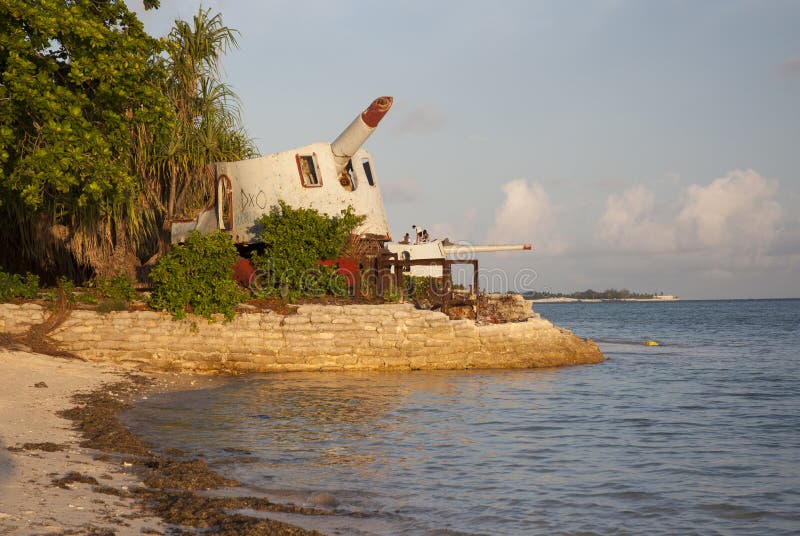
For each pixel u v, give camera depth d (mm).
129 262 29156
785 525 9406
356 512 9227
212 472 10617
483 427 15789
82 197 20500
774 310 166000
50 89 19766
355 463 11930
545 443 14391
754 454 13695
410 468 11797
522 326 27578
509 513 9609
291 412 16484
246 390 19781
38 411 13523
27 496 8133
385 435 14375
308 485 10406
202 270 23016
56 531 7000
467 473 11648
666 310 181875
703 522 9500
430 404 18359
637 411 18781
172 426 14328
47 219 26609
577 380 24719
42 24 19016
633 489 11016
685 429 16359
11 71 19078
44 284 28406
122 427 12797
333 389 20234
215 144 30047
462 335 25547
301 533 7695
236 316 23250
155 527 7508
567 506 10047
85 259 28062
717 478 11797
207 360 22766
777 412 18922
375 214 30047
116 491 8711
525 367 26938
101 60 20391
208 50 30203
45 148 20047
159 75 27500
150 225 29031
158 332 22562
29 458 9945
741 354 39531
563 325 90125
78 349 22031
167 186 31500
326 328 23797
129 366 22109
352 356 23906
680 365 32344
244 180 29031
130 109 26969
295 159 28719
